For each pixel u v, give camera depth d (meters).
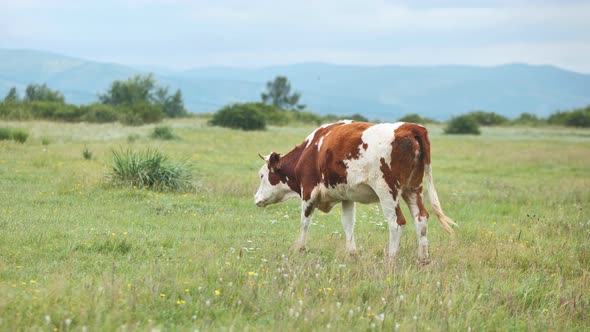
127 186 16.06
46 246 9.47
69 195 14.64
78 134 35.59
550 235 12.52
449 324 6.78
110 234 10.41
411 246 10.67
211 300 7.08
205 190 16.77
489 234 12.04
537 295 8.09
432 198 9.33
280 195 11.88
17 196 14.01
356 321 6.69
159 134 35.56
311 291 7.54
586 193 19.25
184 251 9.62
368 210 15.50
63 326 5.98
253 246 10.21
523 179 24.61
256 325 6.54
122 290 7.15
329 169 9.93
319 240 11.06
